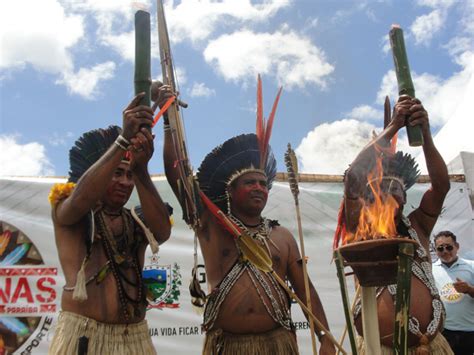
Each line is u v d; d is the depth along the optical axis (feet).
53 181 16.99
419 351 8.48
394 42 7.21
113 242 7.45
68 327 6.83
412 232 9.22
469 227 17.94
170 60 8.76
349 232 7.41
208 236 9.38
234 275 8.93
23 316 15.94
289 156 9.01
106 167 6.82
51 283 16.26
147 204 7.72
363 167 7.47
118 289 7.22
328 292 16.94
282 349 8.70
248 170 9.70
